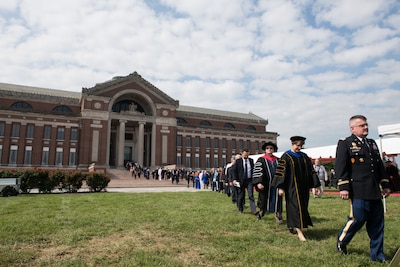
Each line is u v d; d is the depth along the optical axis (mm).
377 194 4605
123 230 6727
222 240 5766
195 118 61188
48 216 8805
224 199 14727
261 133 63844
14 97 46000
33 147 43188
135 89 50156
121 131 48125
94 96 46875
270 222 7797
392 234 6250
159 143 50719
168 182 38031
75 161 45000
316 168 16266
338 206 11094
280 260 4574
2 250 5105
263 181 8039
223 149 59562
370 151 4793
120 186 32906
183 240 5820
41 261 4566
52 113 44719
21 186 20031
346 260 4562
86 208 10828
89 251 5117
